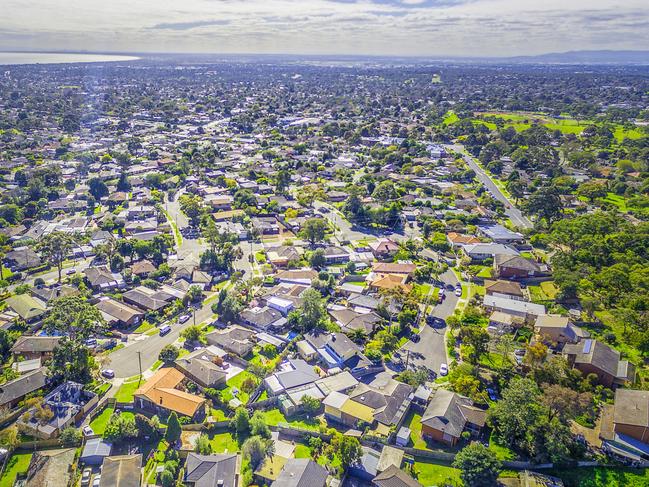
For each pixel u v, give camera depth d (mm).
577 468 77000
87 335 102562
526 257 159500
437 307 128625
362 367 100812
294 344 109750
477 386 92500
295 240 174250
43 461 73625
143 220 185750
